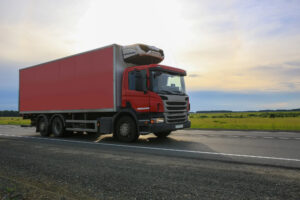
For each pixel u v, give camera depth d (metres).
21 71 13.80
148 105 8.14
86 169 4.42
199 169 4.34
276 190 3.15
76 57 10.52
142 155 5.87
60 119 11.28
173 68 9.19
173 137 10.26
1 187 3.29
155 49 9.65
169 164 4.79
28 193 3.05
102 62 9.41
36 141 9.45
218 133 11.91
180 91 9.21
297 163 4.82
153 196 2.97
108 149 6.97
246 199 2.84
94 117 10.29
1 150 6.91
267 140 8.77
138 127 8.34
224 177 3.79
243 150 6.55
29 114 13.23
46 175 4.04
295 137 9.74
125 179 3.73
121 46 9.35
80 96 10.20
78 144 8.30
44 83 12.12
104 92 9.23
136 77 8.33
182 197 2.93
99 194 3.07
